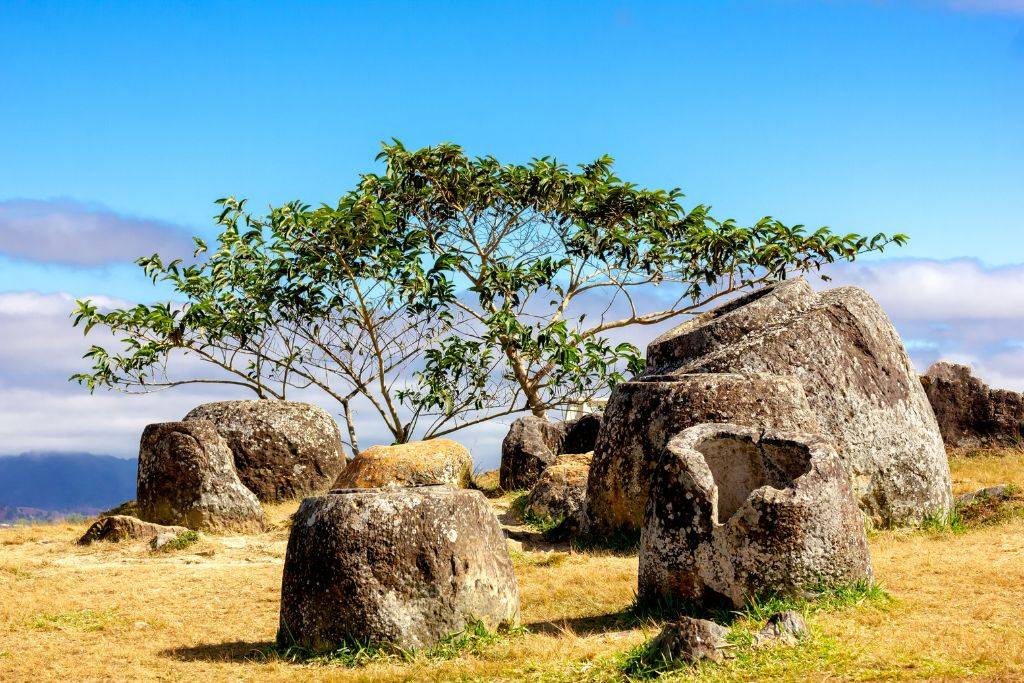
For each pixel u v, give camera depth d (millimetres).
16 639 9578
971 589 9359
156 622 10289
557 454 20828
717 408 12969
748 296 15773
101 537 15500
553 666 7559
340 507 8562
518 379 24047
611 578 11102
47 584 12391
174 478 16578
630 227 24766
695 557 8680
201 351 23500
